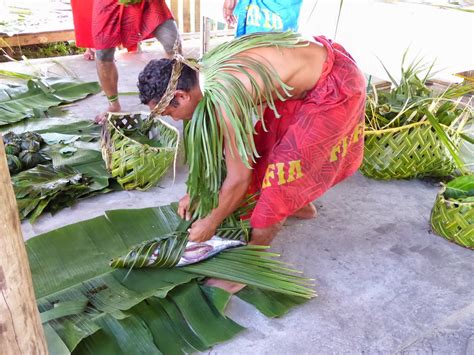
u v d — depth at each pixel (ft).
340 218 9.07
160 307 6.44
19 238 3.60
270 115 7.15
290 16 9.25
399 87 10.63
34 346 3.98
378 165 10.12
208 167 6.03
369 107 10.19
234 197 6.45
